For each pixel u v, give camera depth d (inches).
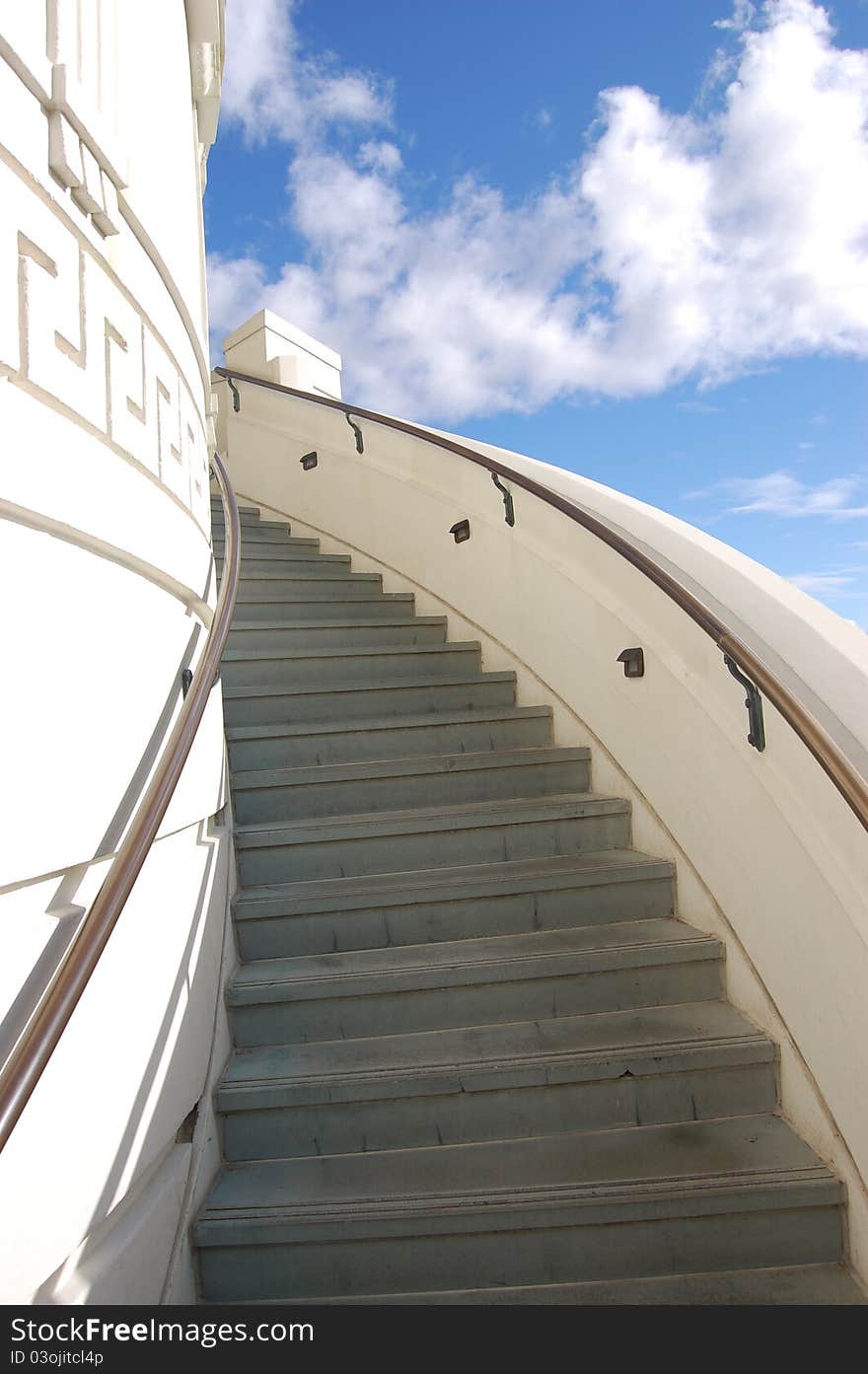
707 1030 97.6
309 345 264.5
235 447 255.9
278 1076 93.3
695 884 113.2
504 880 115.5
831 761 70.4
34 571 51.3
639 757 128.3
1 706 47.1
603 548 140.7
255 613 181.9
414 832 125.2
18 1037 47.0
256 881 122.3
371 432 215.5
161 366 75.9
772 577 112.7
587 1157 87.8
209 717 98.8
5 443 47.5
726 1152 86.9
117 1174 63.1
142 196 72.4
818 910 84.4
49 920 52.2
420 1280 81.1
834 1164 83.4
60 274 54.3
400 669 170.9
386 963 107.6
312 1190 86.0
